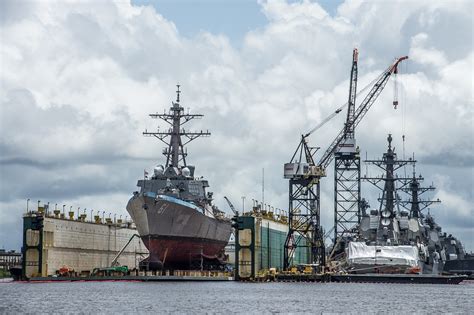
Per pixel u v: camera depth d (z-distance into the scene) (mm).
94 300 148250
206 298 154875
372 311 137250
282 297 162500
